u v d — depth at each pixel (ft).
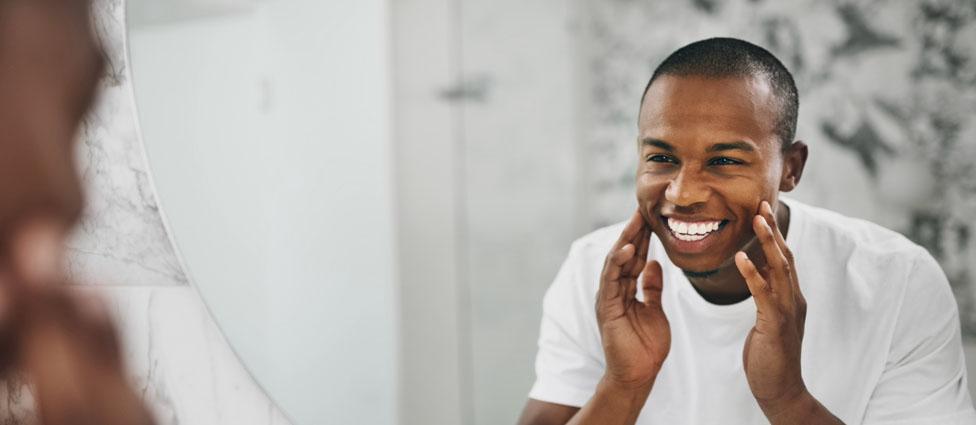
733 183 2.40
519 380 2.77
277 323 3.32
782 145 2.32
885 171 2.19
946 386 2.19
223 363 3.55
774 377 2.44
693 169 2.44
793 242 2.35
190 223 3.49
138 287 3.73
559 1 2.61
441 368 2.92
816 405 2.39
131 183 3.69
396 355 3.03
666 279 2.55
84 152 3.75
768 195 2.36
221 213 3.42
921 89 2.14
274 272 3.31
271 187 3.28
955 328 2.16
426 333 2.95
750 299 2.45
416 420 2.99
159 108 3.51
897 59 2.16
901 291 2.23
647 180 2.51
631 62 2.51
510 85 2.71
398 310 3.01
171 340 3.67
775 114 2.31
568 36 2.60
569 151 2.62
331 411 3.21
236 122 3.35
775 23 2.29
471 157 2.81
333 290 3.16
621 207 2.56
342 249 3.13
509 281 2.76
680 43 2.43
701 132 2.42
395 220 2.99
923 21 2.12
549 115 2.64
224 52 3.34
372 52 3.00
